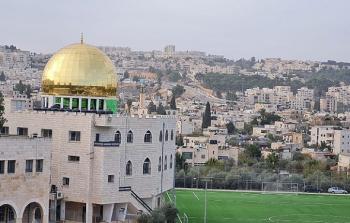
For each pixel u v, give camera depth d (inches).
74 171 6225.4
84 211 6245.1
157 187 7062.0
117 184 6245.1
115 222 6269.7
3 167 5270.7
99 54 6860.2
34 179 5497.1
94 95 6722.4
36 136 5880.9
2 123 7066.9
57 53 6904.5
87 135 6186.0
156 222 6156.5
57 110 6663.4
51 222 6097.4
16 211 5374.0
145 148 6865.2
